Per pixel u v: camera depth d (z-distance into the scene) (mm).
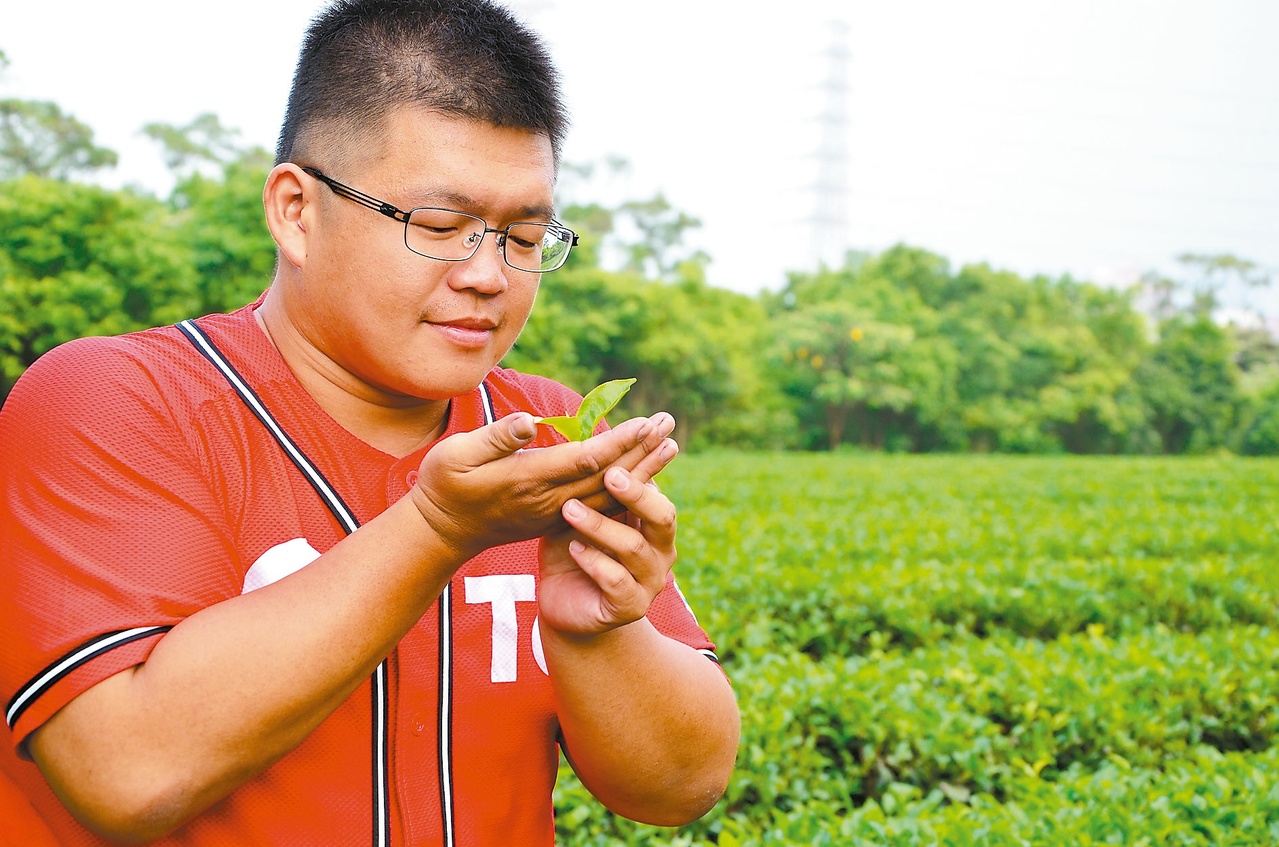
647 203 50750
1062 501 15719
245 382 1381
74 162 33344
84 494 1248
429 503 1193
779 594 6980
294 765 1295
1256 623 7691
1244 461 28875
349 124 1313
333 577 1187
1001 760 4816
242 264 27203
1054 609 7211
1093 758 4879
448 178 1285
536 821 1455
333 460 1390
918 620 6820
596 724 1372
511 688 1425
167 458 1287
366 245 1307
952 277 47625
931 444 43438
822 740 4867
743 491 15188
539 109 1335
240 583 1315
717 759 1483
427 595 1226
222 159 37344
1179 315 48562
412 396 1427
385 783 1323
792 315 42719
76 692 1164
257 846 1278
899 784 4008
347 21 1351
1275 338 53312
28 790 1325
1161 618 7621
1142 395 44844
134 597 1206
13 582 1228
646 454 1244
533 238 1370
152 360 1356
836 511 12969
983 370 43438
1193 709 5188
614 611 1263
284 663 1150
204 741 1146
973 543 9297
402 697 1341
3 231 25406
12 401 1349
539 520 1241
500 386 1662
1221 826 3562
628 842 3846
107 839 1213
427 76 1290
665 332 35750
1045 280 48094
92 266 25609
